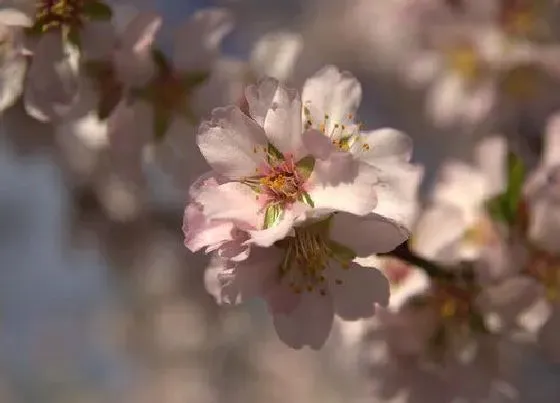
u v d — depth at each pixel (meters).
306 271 0.34
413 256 0.38
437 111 0.54
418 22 0.56
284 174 0.33
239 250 0.33
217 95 0.42
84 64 0.39
